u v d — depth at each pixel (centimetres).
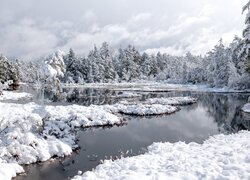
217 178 799
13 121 1396
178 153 1139
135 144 1617
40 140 1394
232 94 5203
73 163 1279
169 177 816
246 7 2955
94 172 967
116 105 3050
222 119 2520
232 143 1248
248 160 951
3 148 1229
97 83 8869
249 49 2994
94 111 2455
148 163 1012
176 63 11738
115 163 1057
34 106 2536
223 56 6769
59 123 1692
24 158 1258
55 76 1753
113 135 1847
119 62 10600
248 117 2627
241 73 6341
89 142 1658
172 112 2922
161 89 6353
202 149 1188
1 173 1063
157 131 1981
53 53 1764
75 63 8919
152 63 11512
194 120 2458
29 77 11675
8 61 6688
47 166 1234
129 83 9206
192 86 7512
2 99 3912
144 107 2866
